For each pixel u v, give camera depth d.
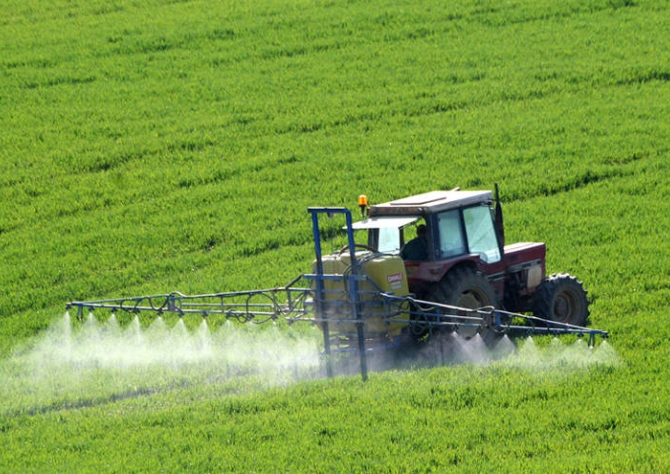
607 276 72.62
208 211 92.94
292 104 121.75
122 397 56.69
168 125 116.69
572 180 97.12
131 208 95.38
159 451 47.31
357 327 55.75
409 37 145.00
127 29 152.62
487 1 157.62
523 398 51.12
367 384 54.25
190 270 80.44
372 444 46.44
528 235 83.50
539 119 114.44
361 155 106.31
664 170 99.25
